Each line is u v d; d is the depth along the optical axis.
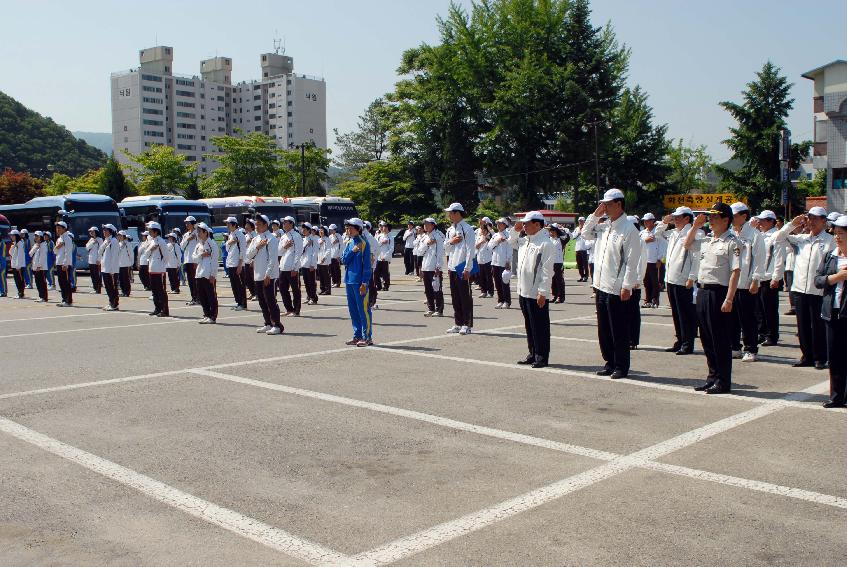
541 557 4.09
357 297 11.54
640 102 59.09
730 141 49.94
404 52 61.53
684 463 5.69
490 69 56.09
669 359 10.30
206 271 14.92
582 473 5.48
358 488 5.23
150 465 5.77
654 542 4.27
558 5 54.88
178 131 150.75
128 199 37.66
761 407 7.46
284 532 4.48
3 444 6.37
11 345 12.17
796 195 49.75
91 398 8.08
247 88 158.75
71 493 5.17
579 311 16.45
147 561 4.10
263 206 36.97
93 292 24.88
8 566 4.05
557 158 54.56
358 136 86.12
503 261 17.59
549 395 8.05
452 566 4.00
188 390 8.44
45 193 76.38
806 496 4.98
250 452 6.07
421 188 62.41
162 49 151.25
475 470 5.58
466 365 9.88
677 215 10.63
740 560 4.04
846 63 49.16
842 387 7.38
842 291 7.25
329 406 7.60
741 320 10.30
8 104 134.25
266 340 12.40
